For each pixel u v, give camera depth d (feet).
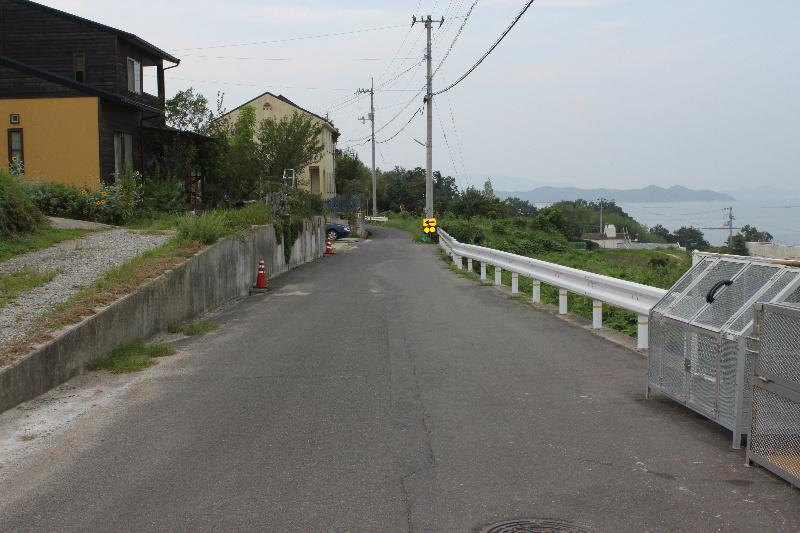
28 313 32.45
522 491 16.66
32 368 26.03
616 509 15.58
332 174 255.29
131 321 35.14
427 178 147.23
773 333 17.26
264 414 23.50
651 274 69.62
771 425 17.35
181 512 15.83
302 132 174.70
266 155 170.09
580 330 39.99
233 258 56.44
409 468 18.26
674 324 22.75
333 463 18.72
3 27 91.97
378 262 96.07
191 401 25.41
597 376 28.40
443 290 61.31
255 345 36.19
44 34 91.81
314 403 24.72
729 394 19.76
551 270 48.55
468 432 21.18
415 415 23.06
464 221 167.94
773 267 19.66
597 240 320.50
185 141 101.50
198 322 43.88
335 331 39.86
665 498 16.15
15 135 81.46
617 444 19.94
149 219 76.59
